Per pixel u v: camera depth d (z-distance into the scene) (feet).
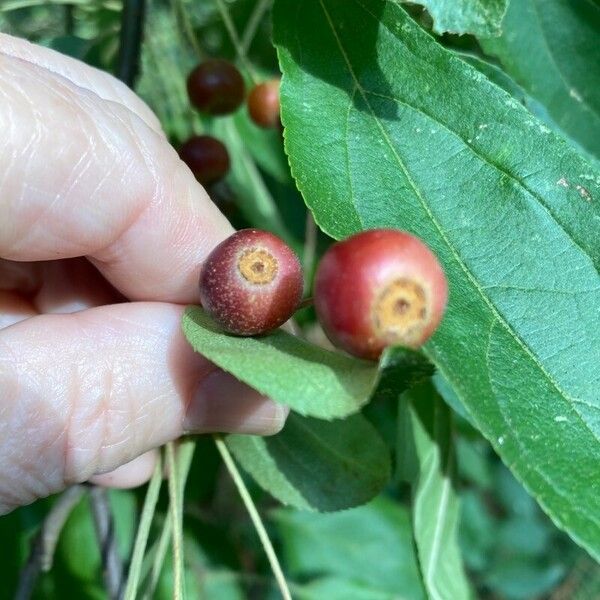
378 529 0.45
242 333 0.21
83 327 0.26
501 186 0.23
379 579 0.44
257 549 0.49
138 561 0.26
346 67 0.24
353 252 0.18
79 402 0.26
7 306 0.31
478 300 0.22
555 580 0.79
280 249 0.21
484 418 0.19
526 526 0.81
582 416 0.20
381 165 0.23
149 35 0.36
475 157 0.23
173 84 0.37
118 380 0.26
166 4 0.39
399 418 0.30
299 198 0.41
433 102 0.23
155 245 0.28
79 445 0.26
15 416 0.25
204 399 0.27
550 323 0.21
